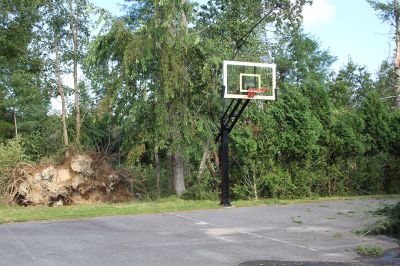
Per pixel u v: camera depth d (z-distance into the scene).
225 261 7.75
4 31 21.91
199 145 18.17
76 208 14.94
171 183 20.44
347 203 16.31
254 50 20.97
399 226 10.20
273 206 15.43
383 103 22.09
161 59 17.14
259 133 17.77
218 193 17.91
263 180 17.58
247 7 20.48
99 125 21.94
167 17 16.88
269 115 18.03
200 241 9.45
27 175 16.73
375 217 12.58
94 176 17.67
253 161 17.47
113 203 17.36
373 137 20.55
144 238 9.76
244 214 13.48
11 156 16.94
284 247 8.88
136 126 18.73
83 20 21.50
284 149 17.84
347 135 19.23
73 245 9.00
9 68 29.75
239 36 20.28
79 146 18.55
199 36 18.50
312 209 14.59
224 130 15.48
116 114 18.34
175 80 17.02
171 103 17.75
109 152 19.64
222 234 10.25
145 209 14.40
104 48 18.22
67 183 16.92
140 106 17.80
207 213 13.76
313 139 18.06
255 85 15.60
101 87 19.72
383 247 8.90
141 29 17.55
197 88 18.53
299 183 18.09
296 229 10.88
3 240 9.48
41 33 21.28
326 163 19.00
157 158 21.23
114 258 7.93
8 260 7.74
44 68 21.64
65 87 21.80
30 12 21.16
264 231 10.62
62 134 22.00
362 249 8.48
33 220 12.40
